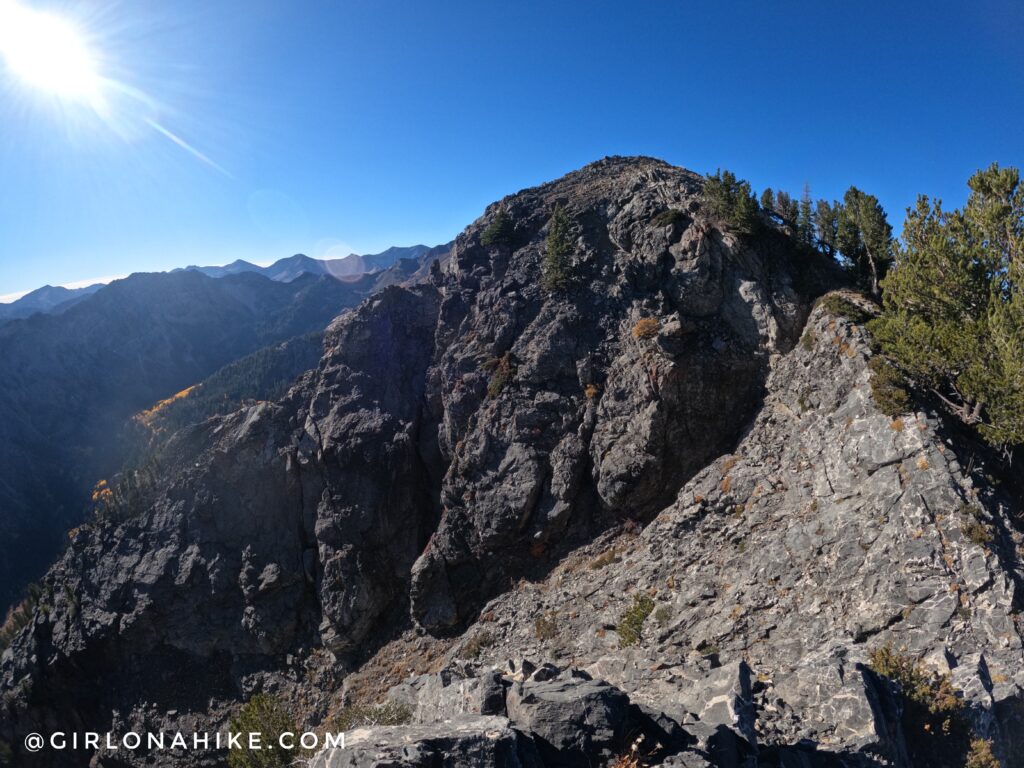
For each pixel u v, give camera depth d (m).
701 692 16.81
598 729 12.26
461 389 53.19
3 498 168.75
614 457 44.34
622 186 62.03
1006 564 23.42
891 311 33.88
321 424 55.50
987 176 27.92
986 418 28.81
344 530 51.22
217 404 181.12
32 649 56.44
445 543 47.97
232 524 54.62
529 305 55.00
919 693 17.30
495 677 14.79
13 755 53.09
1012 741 17.06
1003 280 27.56
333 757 11.17
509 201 68.75
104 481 170.88
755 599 28.56
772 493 34.69
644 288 49.75
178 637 52.69
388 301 62.16
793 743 14.84
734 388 43.28
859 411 32.72
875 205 45.41
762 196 58.81
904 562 25.09
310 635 50.16
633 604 33.94
